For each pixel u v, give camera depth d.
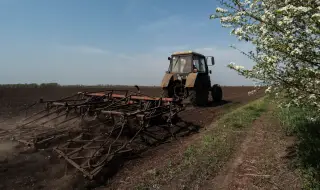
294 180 4.62
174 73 13.12
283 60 3.58
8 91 19.03
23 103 13.70
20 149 6.25
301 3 3.31
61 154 5.50
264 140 6.96
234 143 6.75
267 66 3.46
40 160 5.63
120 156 5.93
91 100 8.77
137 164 5.66
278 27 3.34
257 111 11.11
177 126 8.70
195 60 13.48
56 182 4.75
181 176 4.88
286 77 3.66
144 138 7.05
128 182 4.77
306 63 3.46
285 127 7.63
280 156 5.73
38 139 6.34
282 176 4.80
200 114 10.92
